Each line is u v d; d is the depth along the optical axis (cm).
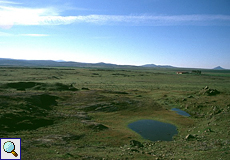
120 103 4425
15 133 2217
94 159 1572
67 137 2303
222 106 3847
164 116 3812
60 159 1498
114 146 2184
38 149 1733
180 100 4966
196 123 3384
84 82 9319
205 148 1995
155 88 7888
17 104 3103
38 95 3988
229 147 1928
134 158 1655
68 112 3553
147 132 2844
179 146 2159
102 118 3472
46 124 2728
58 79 10319
